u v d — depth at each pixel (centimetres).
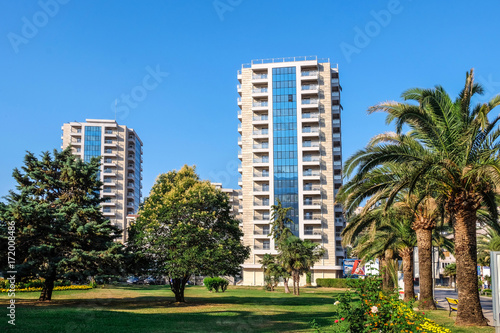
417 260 2875
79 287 4791
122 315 2162
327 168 8556
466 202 1895
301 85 8844
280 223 7625
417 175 1795
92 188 3284
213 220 3353
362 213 2195
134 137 11844
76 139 11125
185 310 2675
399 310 1065
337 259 8594
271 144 8725
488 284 5788
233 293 4844
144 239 3195
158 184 3631
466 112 1927
